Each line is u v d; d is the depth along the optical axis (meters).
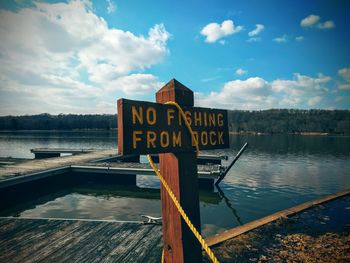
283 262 4.13
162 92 2.26
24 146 46.59
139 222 5.55
